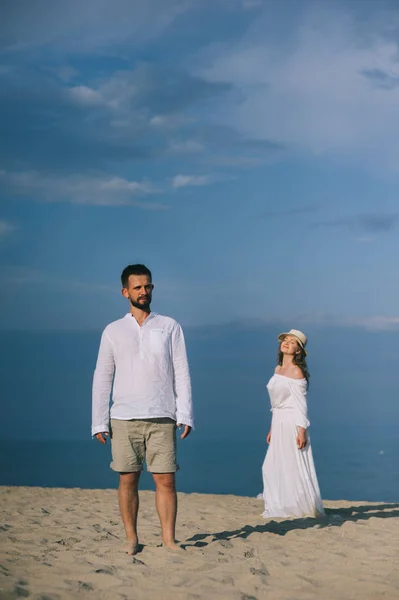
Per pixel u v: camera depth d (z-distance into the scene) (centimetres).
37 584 527
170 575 552
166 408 631
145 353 633
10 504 1102
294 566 589
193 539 718
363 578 548
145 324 641
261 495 1255
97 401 636
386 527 790
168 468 637
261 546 673
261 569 575
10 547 668
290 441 911
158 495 652
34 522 869
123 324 643
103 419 635
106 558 607
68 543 694
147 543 683
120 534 773
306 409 910
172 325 648
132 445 634
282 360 941
